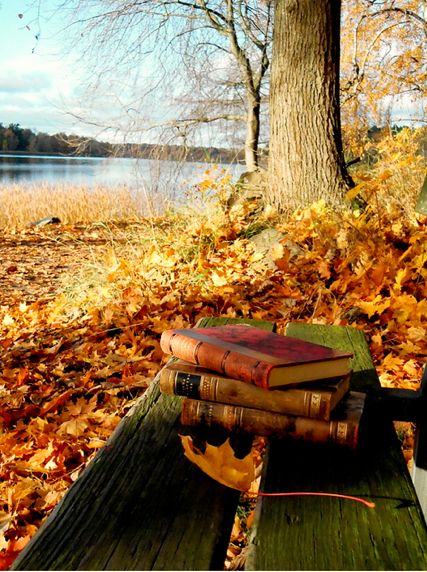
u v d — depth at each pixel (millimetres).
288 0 6371
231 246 5891
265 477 1272
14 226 14414
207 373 1427
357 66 12008
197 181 7215
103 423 3111
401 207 6105
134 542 1064
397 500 1184
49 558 1021
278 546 1038
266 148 12062
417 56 13477
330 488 1228
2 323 5438
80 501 1203
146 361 3801
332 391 1332
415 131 7633
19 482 2604
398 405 1659
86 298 5391
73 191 16562
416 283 4316
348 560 1000
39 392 3611
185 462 1348
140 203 12977
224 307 4484
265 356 1371
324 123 6434
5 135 96812
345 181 6523
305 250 5324
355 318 3943
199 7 12422
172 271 5469
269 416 1354
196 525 1118
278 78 6555
